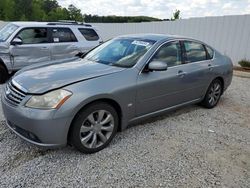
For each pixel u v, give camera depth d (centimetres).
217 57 546
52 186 266
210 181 288
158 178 288
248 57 1027
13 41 689
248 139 404
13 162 306
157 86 396
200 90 500
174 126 439
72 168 299
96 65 385
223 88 568
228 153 354
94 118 330
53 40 764
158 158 330
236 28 1049
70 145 343
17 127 315
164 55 419
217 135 412
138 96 372
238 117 503
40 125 287
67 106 294
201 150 358
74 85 310
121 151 343
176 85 432
